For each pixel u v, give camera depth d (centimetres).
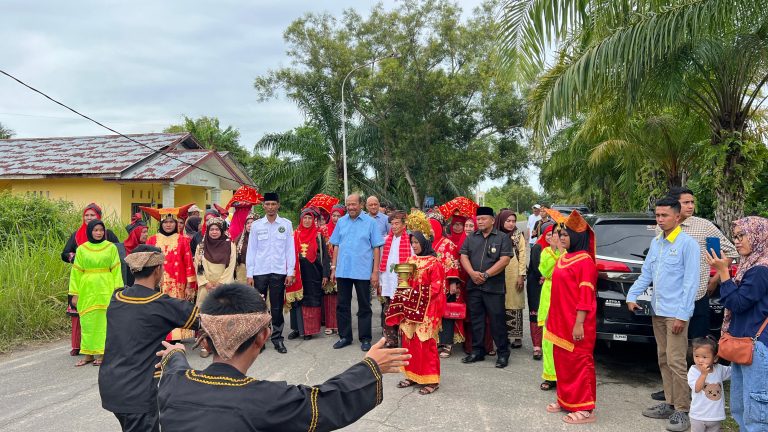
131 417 341
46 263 934
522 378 640
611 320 613
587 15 786
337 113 3045
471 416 518
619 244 654
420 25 2984
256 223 784
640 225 671
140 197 1945
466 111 3127
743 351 396
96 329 671
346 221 793
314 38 3002
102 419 512
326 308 883
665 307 498
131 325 347
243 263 827
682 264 493
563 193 3422
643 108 885
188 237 817
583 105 846
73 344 743
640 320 598
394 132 3016
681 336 492
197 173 2012
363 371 235
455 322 755
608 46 773
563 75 831
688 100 920
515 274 774
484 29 2977
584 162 2195
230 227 880
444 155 2931
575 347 502
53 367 689
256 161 3678
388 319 601
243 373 223
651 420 509
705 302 532
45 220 1168
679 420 486
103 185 1877
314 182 2931
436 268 591
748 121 991
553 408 530
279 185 2919
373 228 788
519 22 798
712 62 819
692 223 552
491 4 3031
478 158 2959
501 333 684
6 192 1348
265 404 209
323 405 220
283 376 645
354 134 2995
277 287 767
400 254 753
